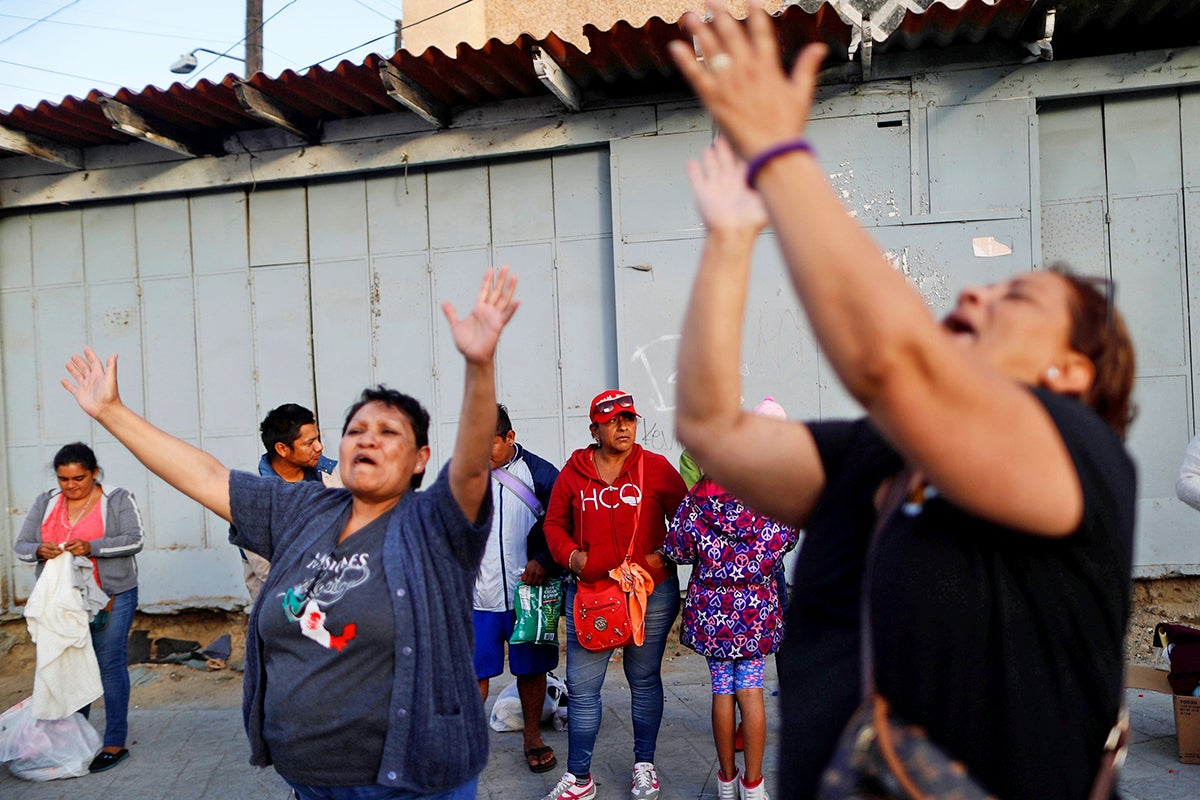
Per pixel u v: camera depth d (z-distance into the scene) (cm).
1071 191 673
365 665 257
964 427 106
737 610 445
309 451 509
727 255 140
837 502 145
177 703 677
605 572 469
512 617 532
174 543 786
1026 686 124
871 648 129
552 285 731
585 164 723
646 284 697
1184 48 637
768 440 149
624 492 476
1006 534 126
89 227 803
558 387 731
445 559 269
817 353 673
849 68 667
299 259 771
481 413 252
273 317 777
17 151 743
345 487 293
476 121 723
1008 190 657
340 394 768
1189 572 655
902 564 128
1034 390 126
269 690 264
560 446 731
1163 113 660
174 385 792
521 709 578
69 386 286
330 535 274
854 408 670
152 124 717
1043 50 618
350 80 665
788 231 105
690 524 452
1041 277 140
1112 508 122
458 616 269
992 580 126
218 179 765
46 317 811
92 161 784
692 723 576
